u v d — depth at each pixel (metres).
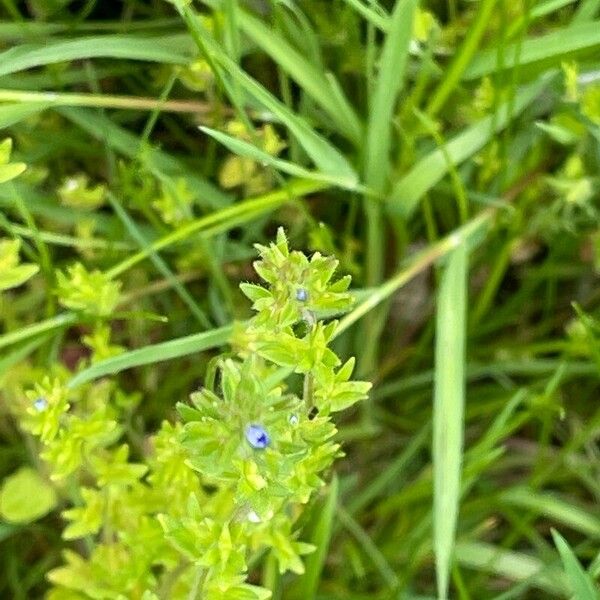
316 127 0.29
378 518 0.30
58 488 0.27
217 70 0.25
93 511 0.24
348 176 0.27
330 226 0.30
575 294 0.32
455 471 0.25
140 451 0.28
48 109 0.28
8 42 0.28
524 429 0.31
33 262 0.29
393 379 0.31
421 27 0.26
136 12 0.30
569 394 0.31
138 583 0.24
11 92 0.25
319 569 0.25
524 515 0.30
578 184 0.27
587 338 0.28
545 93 0.28
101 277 0.26
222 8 0.26
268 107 0.25
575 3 0.29
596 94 0.26
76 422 0.24
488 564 0.28
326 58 0.29
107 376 0.29
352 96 0.30
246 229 0.29
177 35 0.27
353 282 0.30
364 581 0.29
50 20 0.28
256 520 0.21
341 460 0.31
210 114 0.28
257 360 0.24
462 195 0.27
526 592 0.30
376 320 0.30
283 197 0.27
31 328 0.25
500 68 0.26
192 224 0.26
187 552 0.21
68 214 0.28
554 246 0.30
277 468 0.19
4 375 0.26
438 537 0.25
